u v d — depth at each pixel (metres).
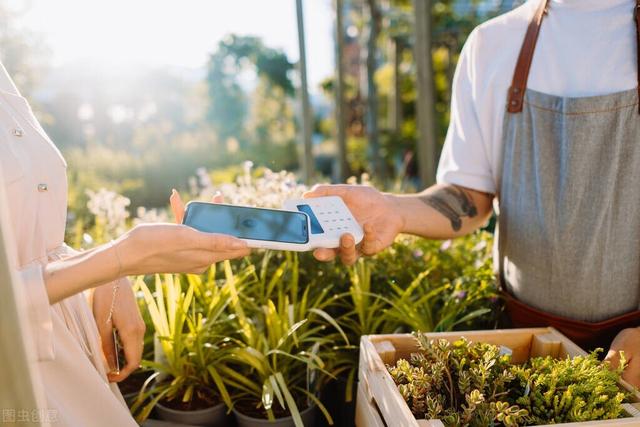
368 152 7.58
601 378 0.92
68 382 0.92
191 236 0.81
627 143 1.10
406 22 7.27
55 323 0.91
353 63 11.40
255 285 1.69
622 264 1.15
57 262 0.80
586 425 0.82
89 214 3.30
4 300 0.52
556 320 1.20
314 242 1.09
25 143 0.94
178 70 16.50
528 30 1.22
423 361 1.02
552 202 1.18
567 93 1.17
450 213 1.38
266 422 1.35
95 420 0.94
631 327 1.17
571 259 1.17
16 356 0.53
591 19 1.15
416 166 7.40
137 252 0.79
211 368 1.47
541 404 0.91
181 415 1.39
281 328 1.50
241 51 16.48
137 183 8.04
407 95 8.89
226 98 16.30
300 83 5.48
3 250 0.53
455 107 1.40
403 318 1.55
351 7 7.99
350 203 1.30
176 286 1.49
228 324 1.62
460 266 1.97
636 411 0.87
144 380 1.60
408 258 1.89
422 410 0.94
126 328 1.13
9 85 0.99
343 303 1.75
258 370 1.45
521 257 1.26
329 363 1.56
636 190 1.11
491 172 1.38
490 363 0.94
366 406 1.08
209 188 2.54
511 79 1.24
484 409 0.90
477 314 1.44
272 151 12.34
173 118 15.55
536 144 1.20
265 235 1.04
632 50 1.11
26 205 0.91
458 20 6.46
